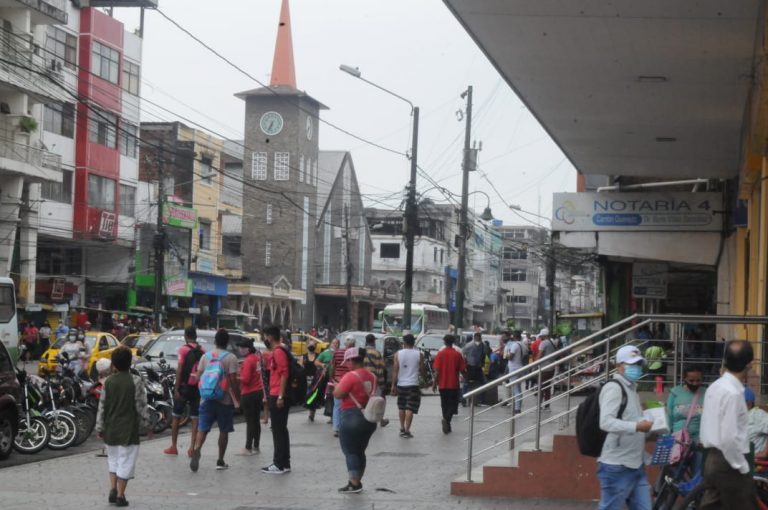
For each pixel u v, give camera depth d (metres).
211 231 65.62
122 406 11.51
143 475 14.05
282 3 88.75
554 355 12.77
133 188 53.75
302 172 87.31
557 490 12.30
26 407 16.56
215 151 66.75
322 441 18.95
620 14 14.61
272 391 14.45
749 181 18.55
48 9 42.16
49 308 45.91
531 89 19.70
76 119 49.19
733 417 7.81
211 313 66.44
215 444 18.14
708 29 15.13
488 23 15.40
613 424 8.37
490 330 113.62
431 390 37.66
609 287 36.53
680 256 28.64
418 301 105.31
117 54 51.72
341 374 19.75
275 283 80.31
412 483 13.58
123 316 50.16
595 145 25.34
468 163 42.31
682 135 23.55
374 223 110.19
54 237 47.88
